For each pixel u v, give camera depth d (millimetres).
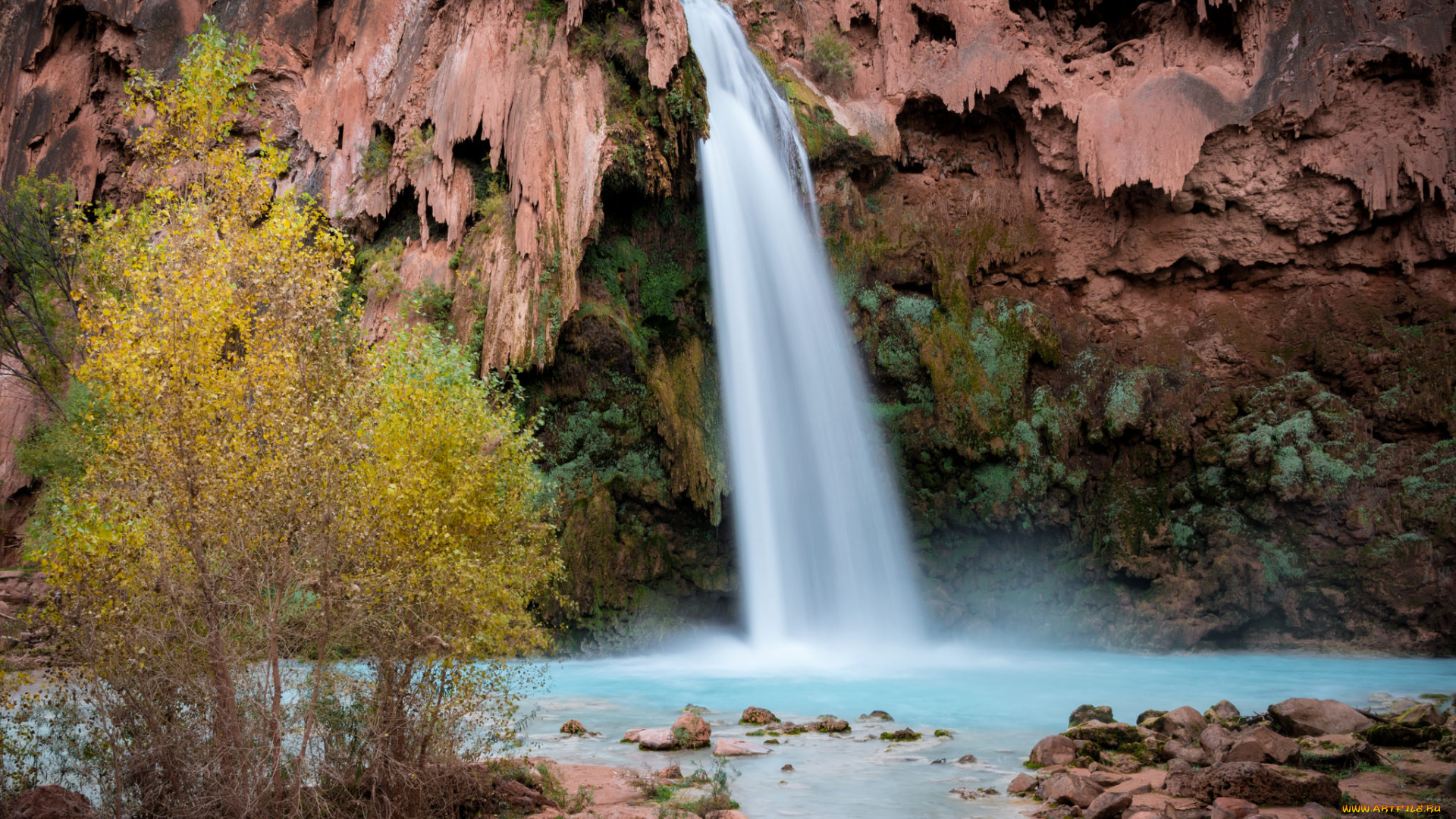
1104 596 26422
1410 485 25391
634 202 25531
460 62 24344
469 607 7215
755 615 25078
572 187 22797
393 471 7121
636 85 24141
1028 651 25969
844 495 26797
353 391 7477
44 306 25703
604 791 8719
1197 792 8266
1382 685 18266
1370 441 26328
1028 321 29000
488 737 7926
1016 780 9078
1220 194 28078
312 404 7090
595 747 11445
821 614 25922
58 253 25719
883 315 28438
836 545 26422
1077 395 28531
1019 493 27219
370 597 6848
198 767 6633
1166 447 27141
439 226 24688
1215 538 26312
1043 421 27984
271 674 6742
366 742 7133
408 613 7145
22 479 25750
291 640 7062
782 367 26453
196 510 6551
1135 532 26766
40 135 29281
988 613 26953
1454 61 26000
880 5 30625
